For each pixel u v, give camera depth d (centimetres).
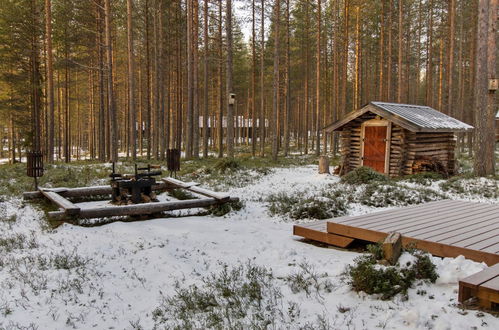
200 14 3141
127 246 746
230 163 2002
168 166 1524
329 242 720
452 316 370
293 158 2992
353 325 388
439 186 1441
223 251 719
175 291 547
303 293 491
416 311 380
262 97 3269
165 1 2855
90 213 891
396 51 3431
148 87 2950
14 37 2766
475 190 1334
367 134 1852
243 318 439
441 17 3253
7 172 1836
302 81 4603
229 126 2497
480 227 689
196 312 472
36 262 653
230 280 562
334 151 3039
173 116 3703
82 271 614
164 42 3119
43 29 2812
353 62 4434
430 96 3209
